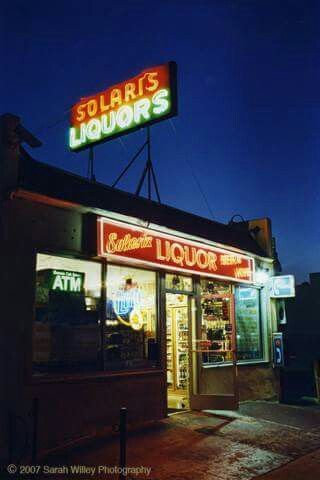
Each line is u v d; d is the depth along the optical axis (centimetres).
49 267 803
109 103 1212
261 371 1293
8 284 729
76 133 1262
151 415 939
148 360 963
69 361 812
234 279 1222
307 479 678
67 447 767
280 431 927
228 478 673
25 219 767
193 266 1081
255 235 1416
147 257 954
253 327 1318
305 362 2302
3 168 745
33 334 755
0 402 698
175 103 1105
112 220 887
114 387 872
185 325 1266
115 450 764
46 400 755
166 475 671
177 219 1106
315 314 2519
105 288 888
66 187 861
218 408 1059
